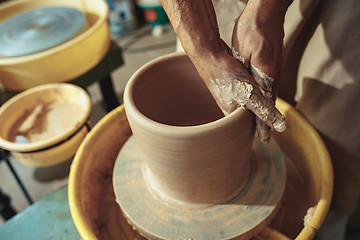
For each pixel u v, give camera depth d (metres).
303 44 0.83
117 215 0.87
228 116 0.59
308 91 0.81
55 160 1.26
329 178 0.75
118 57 1.66
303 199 0.86
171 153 0.61
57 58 1.37
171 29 2.90
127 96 0.67
